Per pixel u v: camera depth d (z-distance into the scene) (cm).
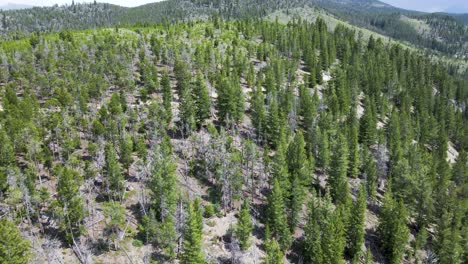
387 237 7931
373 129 12456
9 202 6006
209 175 8881
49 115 8806
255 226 7756
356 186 10019
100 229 6519
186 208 6538
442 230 8281
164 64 16275
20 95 11219
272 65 16362
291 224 7912
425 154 11894
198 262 5862
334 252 6644
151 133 9300
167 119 10231
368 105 13650
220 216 7712
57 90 10181
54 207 6144
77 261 5831
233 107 10950
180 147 9644
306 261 7194
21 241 5141
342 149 9131
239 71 15838
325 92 15512
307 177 8762
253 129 11606
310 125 11869
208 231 7269
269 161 8912
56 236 6222
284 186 7988
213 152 8831
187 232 5919
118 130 8950
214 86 13662
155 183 6888
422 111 15850
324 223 7262
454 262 7638
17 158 7812
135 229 6706
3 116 8262
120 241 6359
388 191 8844
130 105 10762
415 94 18125
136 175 8156
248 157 8975
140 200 7388
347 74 17625
